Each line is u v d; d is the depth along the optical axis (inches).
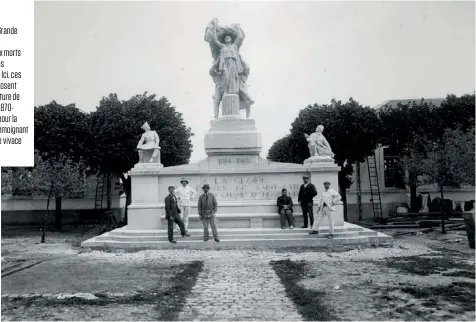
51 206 1536.7
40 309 404.8
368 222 1314.0
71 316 383.2
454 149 989.8
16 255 767.1
